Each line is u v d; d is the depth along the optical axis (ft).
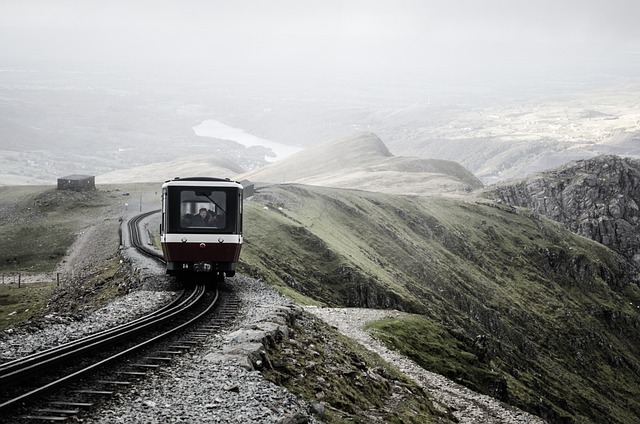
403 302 485.56
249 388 59.11
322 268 479.00
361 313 205.87
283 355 81.00
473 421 118.11
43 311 208.13
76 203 651.66
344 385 84.48
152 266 194.70
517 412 135.85
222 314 101.71
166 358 66.69
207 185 134.10
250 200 618.44
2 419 45.37
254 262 379.76
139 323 85.30
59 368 61.00
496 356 585.63
